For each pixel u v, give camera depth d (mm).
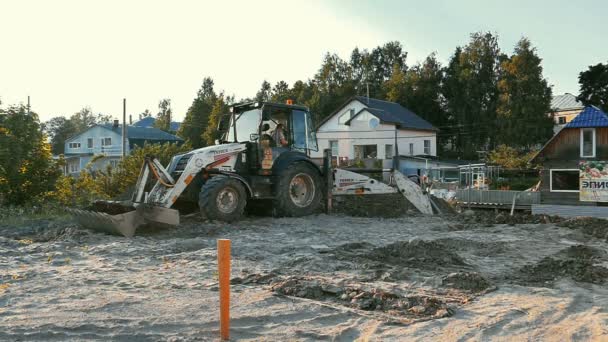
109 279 6477
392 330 4734
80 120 105125
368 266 7477
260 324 4844
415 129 44531
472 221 14188
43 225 11750
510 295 6051
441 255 8383
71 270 7035
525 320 5059
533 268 7590
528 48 52219
